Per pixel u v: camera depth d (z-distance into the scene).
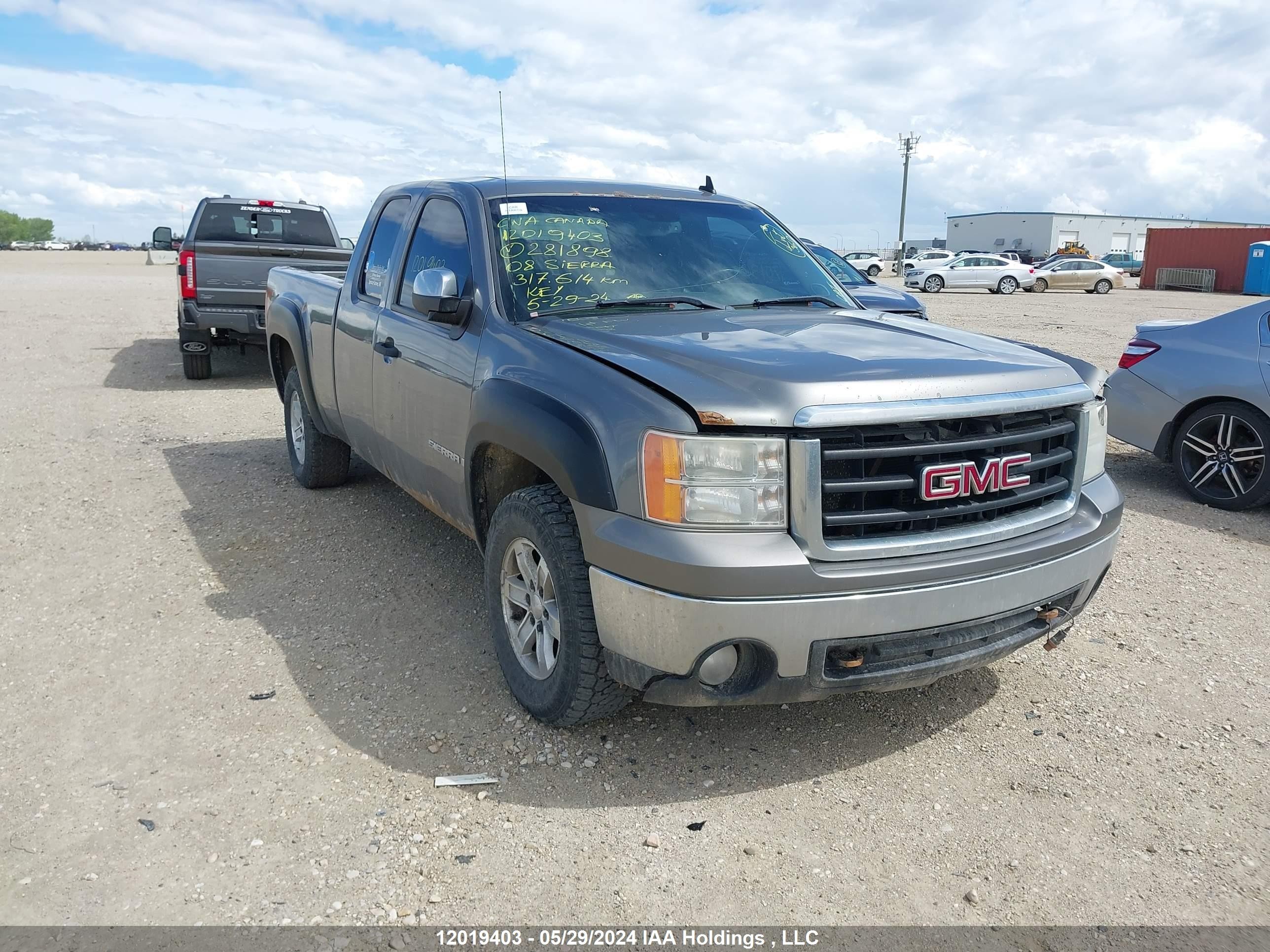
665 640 2.68
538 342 3.26
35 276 34.47
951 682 3.71
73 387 10.02
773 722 3.39
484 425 3.25
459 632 4.04
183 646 3.89
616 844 2.71
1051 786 3.03
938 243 77.62
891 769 3.12
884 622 2.70
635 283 3.80
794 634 2.64
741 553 2.60
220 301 10.09
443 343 3.77
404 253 4.42
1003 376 2.92
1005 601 2.88
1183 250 38.84
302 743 3.19
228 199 11.62
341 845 2.68
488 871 2.59
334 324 5.06
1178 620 4.33
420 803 2.88
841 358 2.91
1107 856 2.70
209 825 2.76
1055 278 34.78
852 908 2.48
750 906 2.48
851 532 2.72
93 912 2.42
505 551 3.31
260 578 4.62
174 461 6.83
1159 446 6.50
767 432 2.64
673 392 2.70
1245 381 5.96
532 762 3.09
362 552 4.95
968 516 2.90
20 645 3.90
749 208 4.60
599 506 2.78
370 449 4.82
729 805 2.91
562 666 3.04
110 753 3.12
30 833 2.72
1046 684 3.70
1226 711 3.51
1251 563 5.13
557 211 3.98
